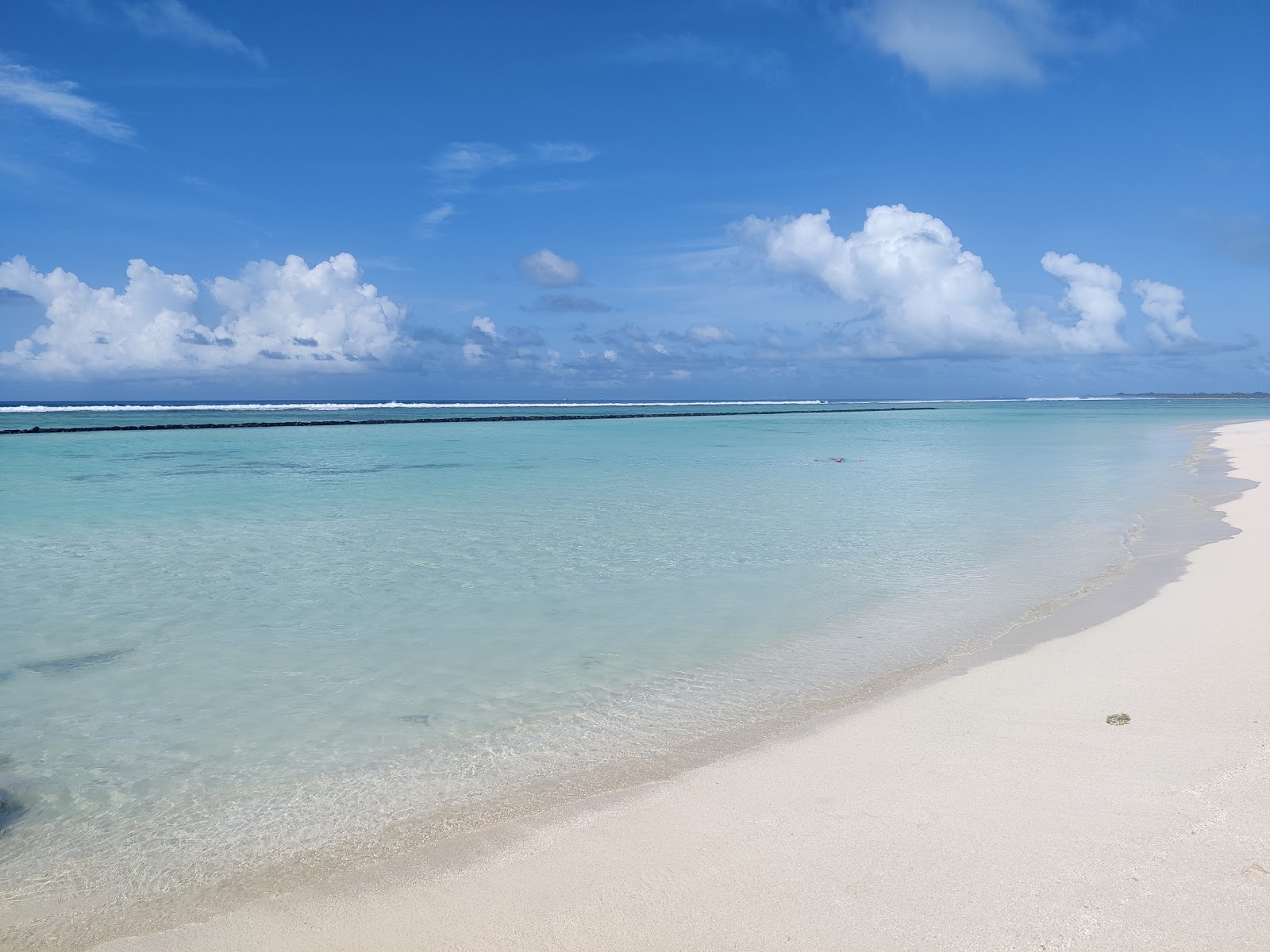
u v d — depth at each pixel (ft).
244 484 80.94
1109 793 16.02
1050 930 11.87
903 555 43.09
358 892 13.85
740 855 14.40
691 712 21.95
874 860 13.99
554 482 82.99
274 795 17.60
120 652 27.50
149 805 17.21
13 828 16.29
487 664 26.16
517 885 13.83
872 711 21.39
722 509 61.46
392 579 38.45
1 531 52.85
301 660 26.68
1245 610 29.22
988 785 16.65
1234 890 12.57
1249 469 84.64
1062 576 37.17
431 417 291.17
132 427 201.57
